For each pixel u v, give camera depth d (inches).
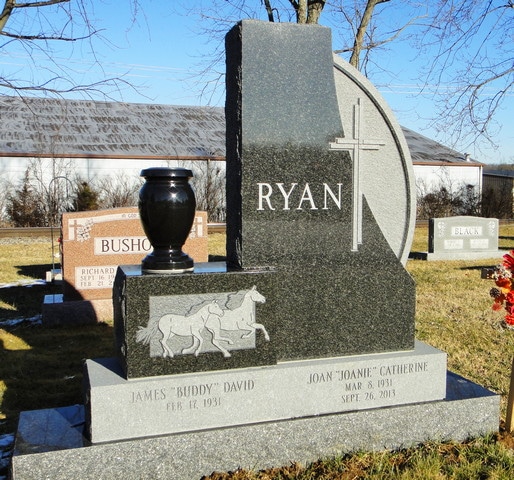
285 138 162.9
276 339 156.9
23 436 141.9
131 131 1178.6
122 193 1074.7
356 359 164.2
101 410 138.7
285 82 162.6
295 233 164.9
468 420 167.5
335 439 155.0
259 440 148.0
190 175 156.3
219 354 151.3
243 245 161.0
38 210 1012.5
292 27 162.9
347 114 176.6
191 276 148.3
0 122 1086.4
